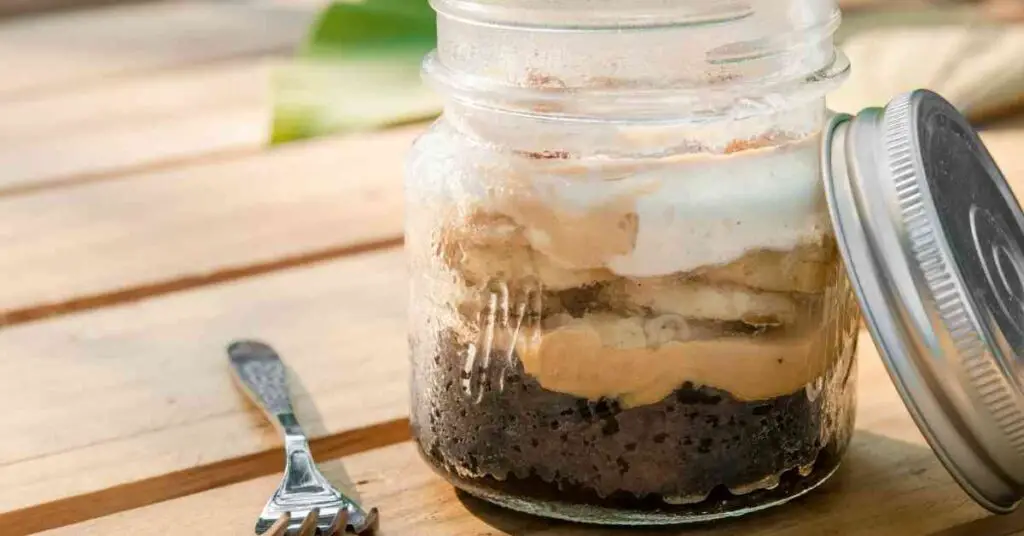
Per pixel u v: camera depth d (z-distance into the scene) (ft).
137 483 1.31
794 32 1.20
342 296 1.60
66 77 2.42
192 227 1.76
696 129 1.20
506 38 1.20
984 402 1.17
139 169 1.94
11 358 1.49
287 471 1.29
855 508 1.25
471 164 1.22
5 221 1.77
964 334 1.17
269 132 1.97
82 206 1.81
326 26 1.95
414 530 1.24
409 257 1.27
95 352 1.50
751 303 1.19
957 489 1.27
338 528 1.21
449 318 1.23
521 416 1.21
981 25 2.40
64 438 1.37
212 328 1.54
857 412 1.37
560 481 1.21
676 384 1.19
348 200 1.83
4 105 2.26
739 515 1.24
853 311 1.26
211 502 1.28
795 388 1.22
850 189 1.21
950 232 1.19
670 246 1.18
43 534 1.25
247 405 1.41
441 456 1.25
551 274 1.19
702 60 1.19
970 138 1.29
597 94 1.18
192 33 2.72
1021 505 1.26
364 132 2.11
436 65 1.26
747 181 1.19
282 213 1.79
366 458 1.33
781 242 1.20
